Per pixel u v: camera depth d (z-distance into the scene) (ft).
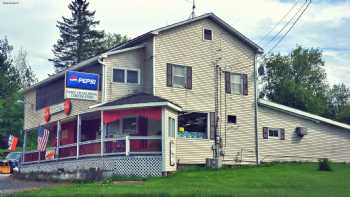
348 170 104.83
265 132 125.18
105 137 108.68
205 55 119.34
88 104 110.52
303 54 227.20
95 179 97.96
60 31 289.94
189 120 115.14
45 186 93.04
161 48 113.80
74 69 119.55
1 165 143.95
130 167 100.27
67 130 132.87
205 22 120.37
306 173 98.43
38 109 137.08
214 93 119.14
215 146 116.57
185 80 115.96
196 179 89.15
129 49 113.19
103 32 292.61
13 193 77.82
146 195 69.67
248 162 121.39
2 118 235.81
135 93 112.47
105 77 109.81
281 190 77.00
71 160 113.39
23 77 301.84
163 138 98.99
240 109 122.42
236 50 123.85
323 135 132.87
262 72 131.54
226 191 74.13
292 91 207.82
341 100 245.86
